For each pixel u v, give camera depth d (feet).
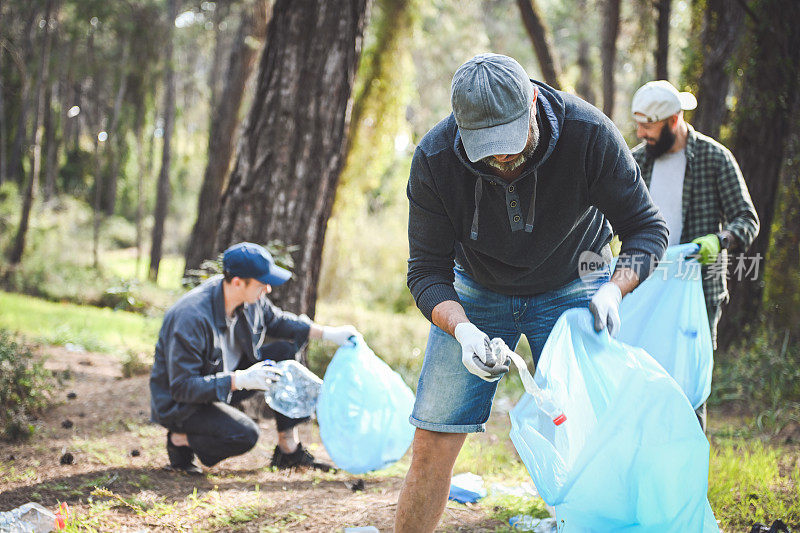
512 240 8.42
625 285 8.28
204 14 78.95
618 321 8.09
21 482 11.98
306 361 20.11
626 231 8.54
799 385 19.49
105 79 90.99
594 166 7.98
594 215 9.01
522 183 7.95
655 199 12.85
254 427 13.00
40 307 39.93
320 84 19.66
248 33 55.47
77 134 119.14
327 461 14.65
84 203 109.91
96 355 26.30
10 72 87.30
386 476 13.93
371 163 43.83
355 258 61.16
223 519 10.92
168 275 85.81
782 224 22.95
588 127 7.84
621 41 43.91
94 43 80.12
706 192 12.60
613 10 36.04
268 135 19.61
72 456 13.29
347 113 20.38
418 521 8.80
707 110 24.59
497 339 7.95
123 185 121.90
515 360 7.95
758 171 22.26
